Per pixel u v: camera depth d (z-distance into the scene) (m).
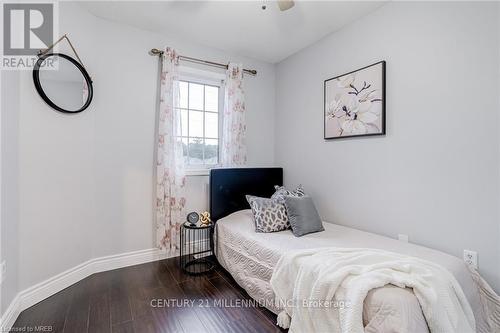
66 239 2.15
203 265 2.65
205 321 1.71
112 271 2.46
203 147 3.13
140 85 2.63
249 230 2.34
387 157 2.21
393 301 1.15
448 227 1.83
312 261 1.57
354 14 2.35
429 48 1.91
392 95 2.15
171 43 2.79
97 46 2.41
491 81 1.62
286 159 3.38
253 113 3.40
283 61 3.41
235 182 3.00
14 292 1.72
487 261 1.65
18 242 1.78
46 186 2.00
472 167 1.71
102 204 2.45
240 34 2.74
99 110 2.42
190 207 2.94
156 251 2.74
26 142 1.86
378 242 1.99
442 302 1.17
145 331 1.61
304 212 2.27
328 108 2.73
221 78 3.16
